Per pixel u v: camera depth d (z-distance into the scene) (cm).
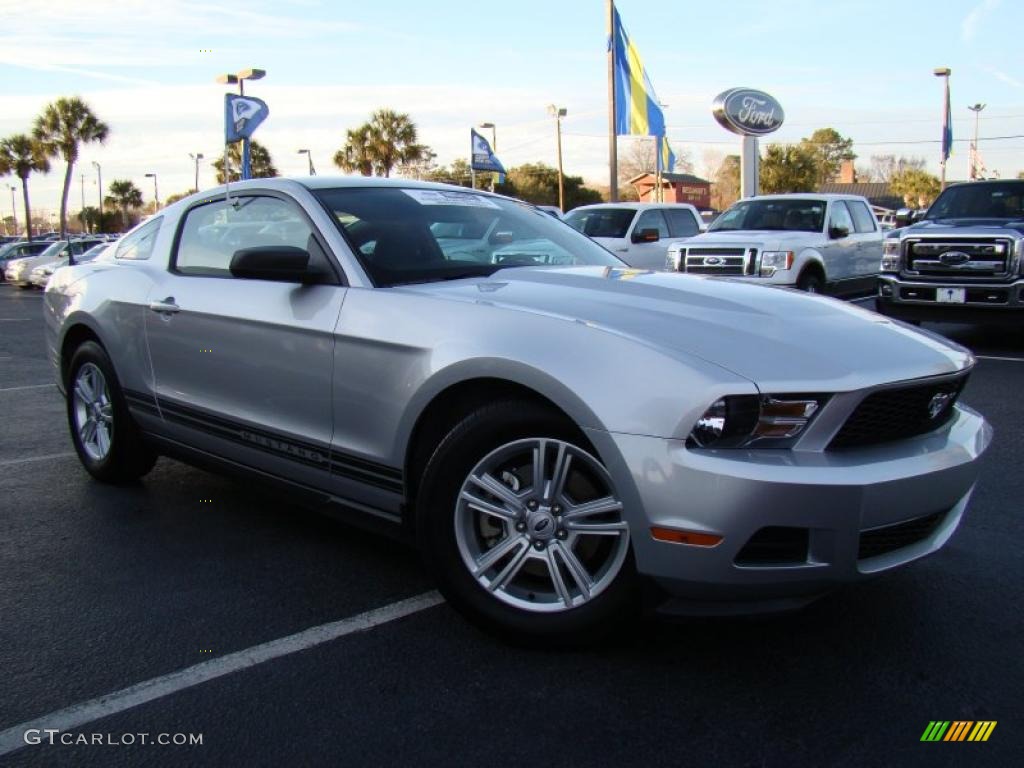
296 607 323
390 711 252
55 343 505
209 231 419
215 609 321
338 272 342
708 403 244
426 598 331
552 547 278
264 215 388
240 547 386
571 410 261
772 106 1991
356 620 312
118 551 381
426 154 4166
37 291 2939
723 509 240
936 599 325
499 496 284
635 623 304
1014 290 930
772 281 1105
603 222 1408
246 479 389
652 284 329
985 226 980
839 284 1223
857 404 255
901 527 262
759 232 1184
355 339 318
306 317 339
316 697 260
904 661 279
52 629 306
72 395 495
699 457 243
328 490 343
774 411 248
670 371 252
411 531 319
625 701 256
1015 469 495
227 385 378
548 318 282
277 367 351
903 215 1115
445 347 291
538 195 5716
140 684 269
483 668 276
